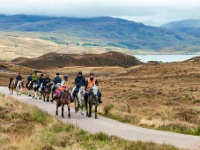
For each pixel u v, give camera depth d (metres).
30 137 14.48
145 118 22.22
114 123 20.89
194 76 70.94
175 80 68.06
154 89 53.62
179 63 95.50
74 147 12.82
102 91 53.09
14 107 24.16
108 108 25.81
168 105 33.81
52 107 29.38
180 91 48.12
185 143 14.57
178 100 38.28
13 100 29.03
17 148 12.40
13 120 19.23
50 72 126.19
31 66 197.12
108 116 24.42
